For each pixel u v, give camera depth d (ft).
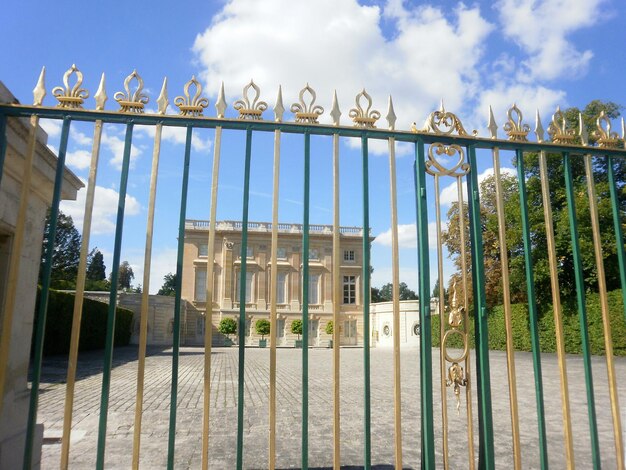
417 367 53.72
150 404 25.91
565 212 62.69
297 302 137.08
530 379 39.47
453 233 67.62
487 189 78.54
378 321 127.44
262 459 15.37
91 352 74.54
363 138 10.36
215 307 132.87
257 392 31.50
